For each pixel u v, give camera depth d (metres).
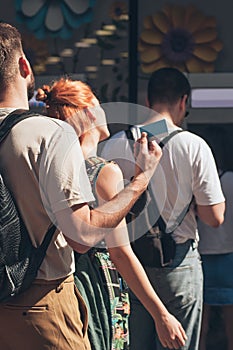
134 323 10.05
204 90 15.77
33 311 7.09
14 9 15.73
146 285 8.27
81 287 8.10
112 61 15.72
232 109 15.61
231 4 15.70
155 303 8.38
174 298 10.02
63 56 15.73
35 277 7.09
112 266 8.27
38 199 7.03
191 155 9.93
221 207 10.13
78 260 8.15
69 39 15.72
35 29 15.70
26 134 7.06
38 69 15.69
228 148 14.45
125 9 15.67
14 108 7.33
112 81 15.73
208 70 15.77
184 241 10.03
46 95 8.23
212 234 13.34
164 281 9.96
